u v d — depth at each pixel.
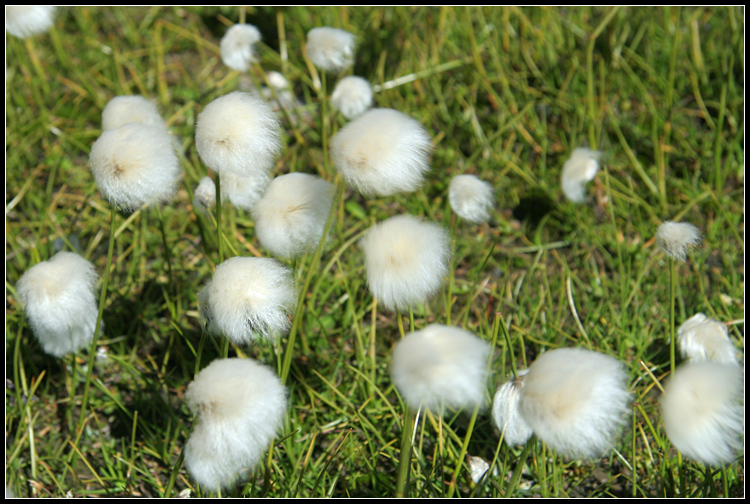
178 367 0.78
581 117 0.99
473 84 1.08
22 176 0.97
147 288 0.82
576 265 0.85
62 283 0.69
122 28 1.28
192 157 1.00
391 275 0.62
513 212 0.94
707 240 0.86
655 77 1.06
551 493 0.71
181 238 0.82
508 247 0.89
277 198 0.66
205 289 0.65
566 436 0.60
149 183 0.64
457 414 0.71
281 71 1.16
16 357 0.73
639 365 0.76
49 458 0.73
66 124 1.06
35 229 0.89
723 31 1.13
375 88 1.06
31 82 1.07
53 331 0.70
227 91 1.10
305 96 1.08
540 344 0.78
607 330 0.79
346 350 0.79
